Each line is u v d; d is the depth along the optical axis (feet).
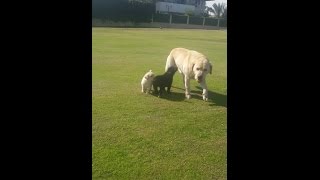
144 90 9.91
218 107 9.01
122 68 13.52
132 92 9.95
